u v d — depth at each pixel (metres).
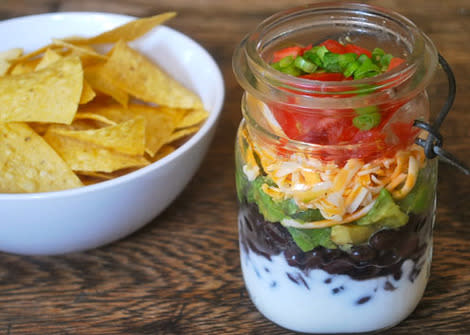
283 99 0.45
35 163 0.55
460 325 0.51
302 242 0.47
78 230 0.54
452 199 0.57
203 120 0.60
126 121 0.57
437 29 0.71
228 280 0.54
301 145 0.45
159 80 0.60
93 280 0.54
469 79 0.65
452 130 0.61
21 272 0.55
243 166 0.48
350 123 0.45
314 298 0.49
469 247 0.54
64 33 0.65
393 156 0.46
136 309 0.53
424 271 0.50
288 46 0.48
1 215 0.52
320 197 0.46
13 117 0.56
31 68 0.63
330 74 0.45
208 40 0.71
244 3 0.76
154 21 0.62
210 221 0.58
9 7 0.76
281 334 0.51
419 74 0.45
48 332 0.52
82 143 0.57
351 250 0.47
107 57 0.61
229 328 0.52
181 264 0.55
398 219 0.46
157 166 0.53
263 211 0.48
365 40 0.48
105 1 0.78
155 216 0.57
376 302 0.49
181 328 0.52
